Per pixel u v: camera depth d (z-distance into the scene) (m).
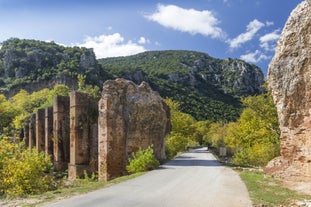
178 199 11.02
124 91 25.38
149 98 27.00
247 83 164.50
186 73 157.50
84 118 28.83
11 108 73.31
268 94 31.88
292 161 14.34
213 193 12.07
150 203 10.39
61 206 10.05
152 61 188.25
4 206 10.58
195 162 26.95
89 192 12.65
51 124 40.09
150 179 16.23
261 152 28.30
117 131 23.88
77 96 28.75
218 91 157.75
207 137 86.56
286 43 14.48
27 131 54.94
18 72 120.94
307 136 13.46
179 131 49.88
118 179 16.58
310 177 13.17
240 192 12.23
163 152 28.70
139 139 25.64
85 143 28.56
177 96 125.19
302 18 13.81
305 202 10.11
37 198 11.80
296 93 13.99
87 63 124.00
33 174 16.94
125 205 10.11
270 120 31.44
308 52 13.54
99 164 23.72
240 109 131.12
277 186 13.36
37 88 111.38
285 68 14.52
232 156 41.38
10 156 18.64
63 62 121.75
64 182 21.91
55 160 34.91
